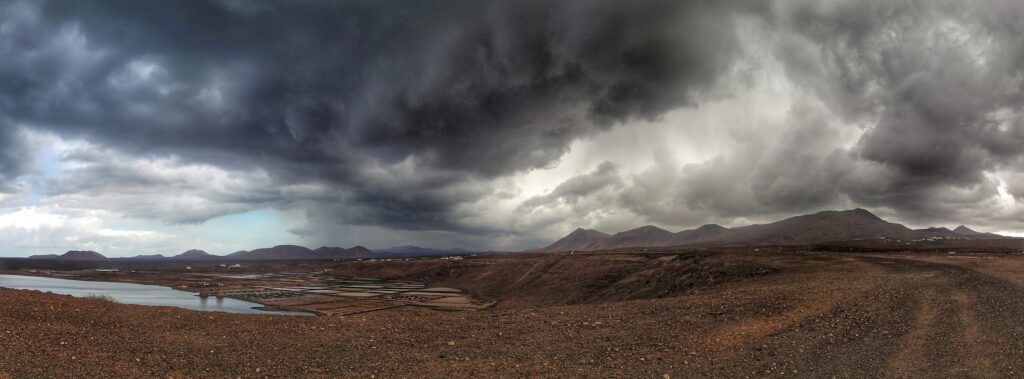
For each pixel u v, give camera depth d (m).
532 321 16.27
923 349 12.51
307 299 78.38
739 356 12.05
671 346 12.98
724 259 58.59
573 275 84.12
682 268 59.88
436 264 152.25
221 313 17.36
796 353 12.24
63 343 12.27
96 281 132.12
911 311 17.36
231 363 11.41
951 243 139.00
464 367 11.24
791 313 17.00
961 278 27.70
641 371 10.94
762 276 44.34
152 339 13.23
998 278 27.06
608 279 75.75
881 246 135.00
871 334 14.12
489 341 13.62
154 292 94.75
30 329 13.13
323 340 13.62
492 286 98.88
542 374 10.75
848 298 19.88
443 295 88.69
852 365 11.27
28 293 17.70
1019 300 19.06
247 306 68.25
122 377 10.22
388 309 64.12
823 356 12.00
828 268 42.50
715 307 18.19
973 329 14.47
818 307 18.00
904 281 26.75
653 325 15.47
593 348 12.87
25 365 10.54
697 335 14.11
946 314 16.80
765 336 13.92
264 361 11.60
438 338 13.94
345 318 16.89
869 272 36.00
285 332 14.52
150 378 10.25
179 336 13.70
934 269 35.44
